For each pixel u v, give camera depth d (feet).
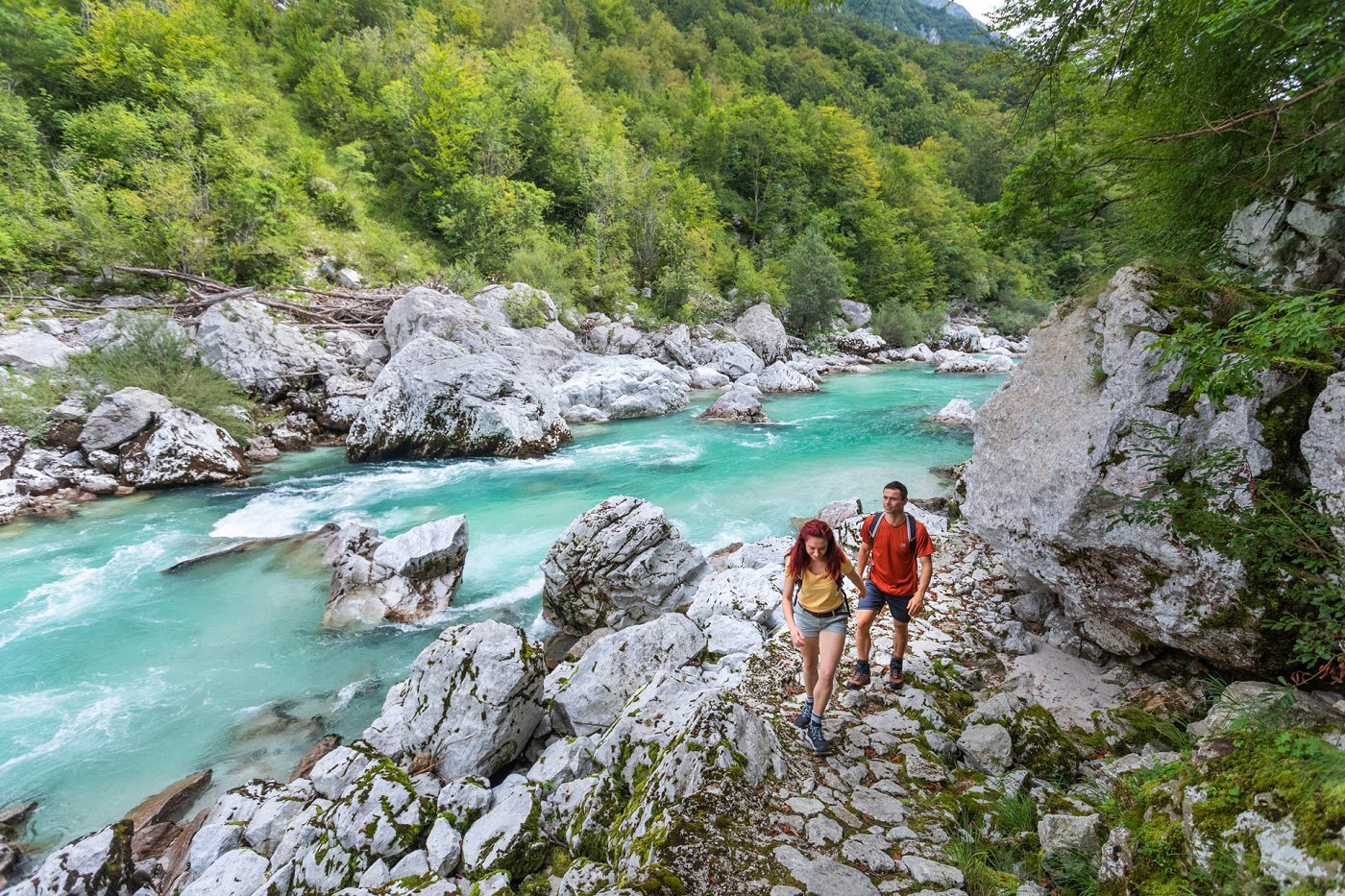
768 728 13.85
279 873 14.46
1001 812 12.21
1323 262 14.99
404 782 16.31
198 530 37.37
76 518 38.70
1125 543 14.79
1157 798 9.86
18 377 46.09
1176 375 14.26
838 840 11.19
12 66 76.84
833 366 114.83
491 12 176.65
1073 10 16.67
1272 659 13.03
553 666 24.95
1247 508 12.98
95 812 17.89
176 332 55.47
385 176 116.98
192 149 74.95
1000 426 19.21
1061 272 175.73
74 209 63.36
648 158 151.64
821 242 135.95
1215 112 14.64
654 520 27.89
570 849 13.89
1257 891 7.26
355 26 136.98
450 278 88.02
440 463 53.26
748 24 283.18
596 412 71.31
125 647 25.86
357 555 30.60
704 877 10.15
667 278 115.44
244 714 22.11
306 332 68.13
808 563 14.20
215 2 125.29
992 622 20.26
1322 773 7.63
